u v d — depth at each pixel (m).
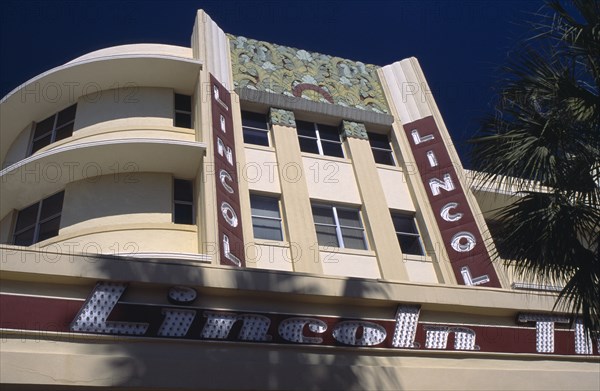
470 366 15.87
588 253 11.12
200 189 18.70
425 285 16.11
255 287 14.28
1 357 11.52
